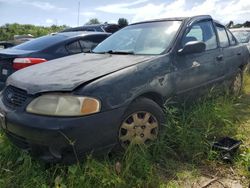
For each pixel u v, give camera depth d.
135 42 4.39
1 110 3.26
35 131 2.89
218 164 3.38
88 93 2.95
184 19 4.56
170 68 3.83
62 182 2.90
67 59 4.10
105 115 3.01
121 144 3.25
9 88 3.44
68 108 2.89
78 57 4.18
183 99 4.10
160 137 3.52
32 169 3.08
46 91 2.99
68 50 6.05
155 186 2.92
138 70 3.44
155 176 3.04
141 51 4.14
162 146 3.47
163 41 4.17
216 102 4.66
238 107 5.41
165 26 4.48
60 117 2.87
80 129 2.86
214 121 4.21
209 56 4.67
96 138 2.98
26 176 3.03
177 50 4.05
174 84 3.86
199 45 4.08
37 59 5.46
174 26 4.41
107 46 4.64
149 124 3.47
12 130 3.12
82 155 2.97
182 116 3.98
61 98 2.92
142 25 4.79
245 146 3.74
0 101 3.44
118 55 4.06
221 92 5.11
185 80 4.05
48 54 5.73
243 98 6.03
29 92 3.07
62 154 2.95
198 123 4.04
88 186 2.80
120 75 3.25
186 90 4.11
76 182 2.83
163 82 3.69
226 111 4.49
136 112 3.35
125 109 3.18
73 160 2.96
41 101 2.97
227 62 5.20
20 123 2.97
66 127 2.82
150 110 3.46
